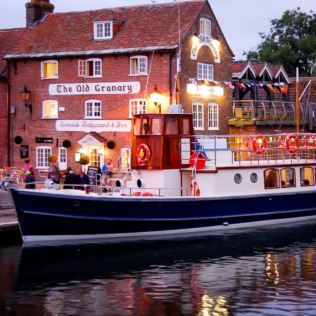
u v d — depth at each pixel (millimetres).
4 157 37719
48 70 36688
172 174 23453
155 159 23281
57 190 21953
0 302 15406
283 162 26078
